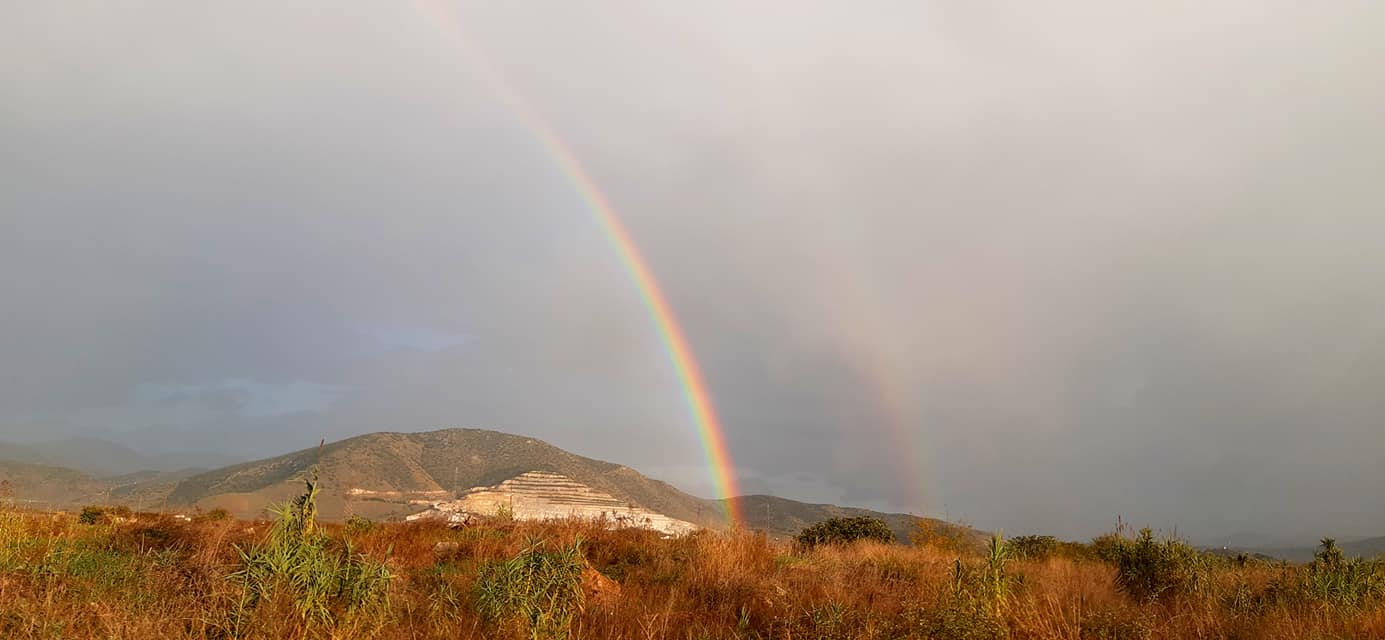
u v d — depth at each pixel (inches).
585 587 451.8
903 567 645.3
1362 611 440.1
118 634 288.2
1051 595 463.8
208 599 337.4
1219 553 794.8
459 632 343.9
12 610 304.3
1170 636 418.6
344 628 313.9
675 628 402.9
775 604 436.8
